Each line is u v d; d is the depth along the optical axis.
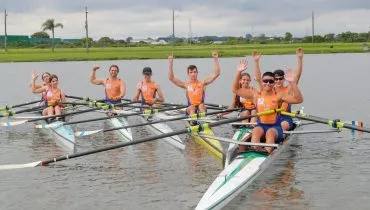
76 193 11.52
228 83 42.41
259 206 10.51
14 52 119.44
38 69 65.56
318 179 12.42
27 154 15.84
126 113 20.75
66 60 87.56
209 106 23.05
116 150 16.05
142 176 12.91
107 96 23.03
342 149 15.78
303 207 10.45
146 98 22.19
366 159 14.46
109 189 11.80
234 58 86.19
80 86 43.00
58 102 21.12
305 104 27.67
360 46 125.62
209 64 69.75
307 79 44.97
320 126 19.98
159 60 85.31
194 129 13.60
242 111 18.47
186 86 19.89
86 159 14.80
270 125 14.03
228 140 13.66
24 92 37.91
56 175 13.02
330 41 164.75
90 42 163.50
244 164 12.33
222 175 11.61
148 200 11.03
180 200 11.02
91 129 20.77
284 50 108.19
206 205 9.99
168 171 13.37
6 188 11.88
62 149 16.58
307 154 15.12
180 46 153.38
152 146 16.62
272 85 14.01
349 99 29.55
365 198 10.99
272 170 13.20
